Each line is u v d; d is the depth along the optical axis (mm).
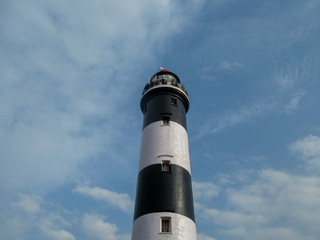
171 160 35281
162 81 43312
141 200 32750
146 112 41969
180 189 33156
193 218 32562
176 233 29625
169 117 39562
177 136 37938
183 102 43531
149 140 37781
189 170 36562
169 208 31156
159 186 32844
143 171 35312
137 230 30891
